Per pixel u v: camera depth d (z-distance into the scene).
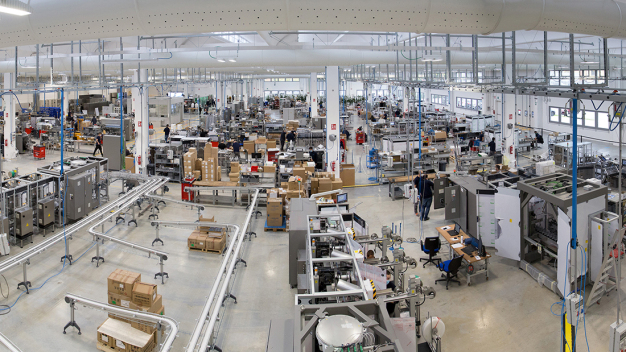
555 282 6.94
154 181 11.77
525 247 7.96
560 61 14.69
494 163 15.09
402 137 15.73
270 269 8.08
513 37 6.55
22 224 8.92
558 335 5.87
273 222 9.95
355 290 4.31
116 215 9.23
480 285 7.32
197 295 7.09
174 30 3.91
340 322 3.03
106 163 12.15
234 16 3.72
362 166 16.84
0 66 14.52
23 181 9.54
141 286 6.08
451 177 10.16
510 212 7.79
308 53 12.52
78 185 10.27
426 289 5.05
